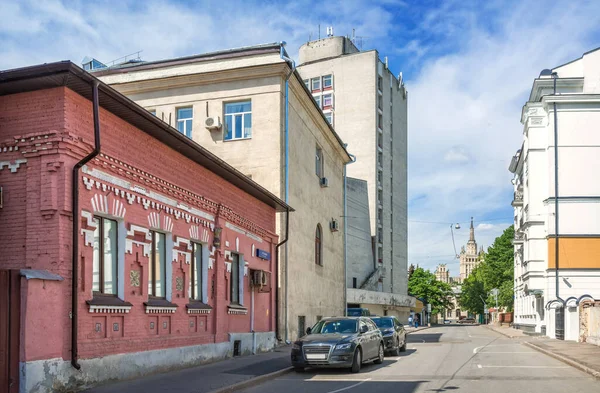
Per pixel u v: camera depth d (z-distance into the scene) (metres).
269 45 24.73
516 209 51.06
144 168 12.88
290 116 25.91
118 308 11.63
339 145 36.53
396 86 72.62
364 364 17.83
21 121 10.59
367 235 60.12
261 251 20.94
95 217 11.37
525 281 39.12
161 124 12.34
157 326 13.38
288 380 13.93
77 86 10.43
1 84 10.25
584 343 27.56
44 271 9.91
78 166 10.55
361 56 65.44
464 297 105.56
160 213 13.64
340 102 65.75
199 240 15.73
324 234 33.06
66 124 10.39
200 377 12.99
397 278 69.25
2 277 9.33
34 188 10.37
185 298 14.77
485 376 14.65
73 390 10.20
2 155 10.65
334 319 17.34
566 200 35.28
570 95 35.50
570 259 34.84
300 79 26.11
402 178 72.75
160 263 13.91
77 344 10.38
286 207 22.58
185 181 14.90
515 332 46.34
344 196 39.38
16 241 10.33
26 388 9.15
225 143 24.88
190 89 25.66
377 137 65.06
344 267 38.12
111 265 11.91
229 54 25.22
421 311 79.56
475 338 36.47
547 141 36.34
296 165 26.72
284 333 23.83
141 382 11.72
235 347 18.23
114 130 11.80
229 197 17.98
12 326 9.27
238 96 24.97
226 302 17.47
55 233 10.16
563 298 34.66
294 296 25.80
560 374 15.20
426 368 16.69
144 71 26.20
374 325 18.50
